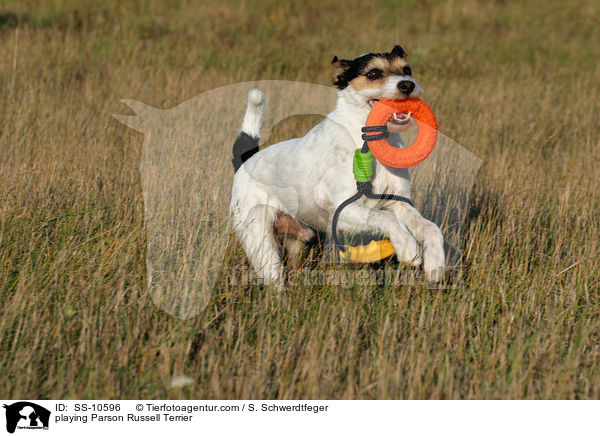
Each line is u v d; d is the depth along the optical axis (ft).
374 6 99.40
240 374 19.26
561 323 22.18
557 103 56.24
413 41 79.97
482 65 70.69
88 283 22.98
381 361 19.92
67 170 33.81
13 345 19.56
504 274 25.41
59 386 18.38
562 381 19.07
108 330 20.61
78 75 57.21
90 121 44.16
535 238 29.50
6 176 31.17
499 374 19.63
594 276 26.08
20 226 26.40
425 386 18.99
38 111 44.65
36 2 85.35
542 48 79.92
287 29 84.23
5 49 60.08
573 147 42.78
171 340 20.13
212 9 91.50
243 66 65.00
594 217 30.68
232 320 22.02
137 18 81.66
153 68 60.59
